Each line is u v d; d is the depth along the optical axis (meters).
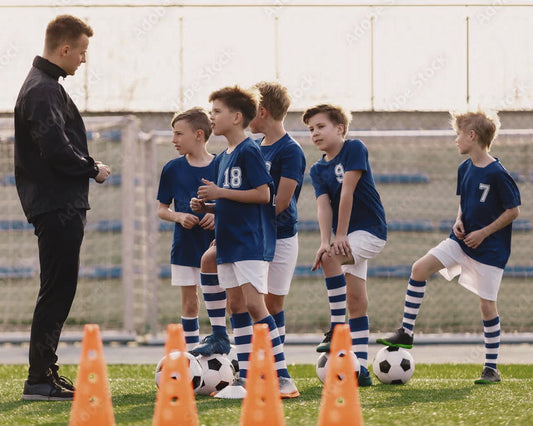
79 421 4.21
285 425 4.48
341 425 4.13
